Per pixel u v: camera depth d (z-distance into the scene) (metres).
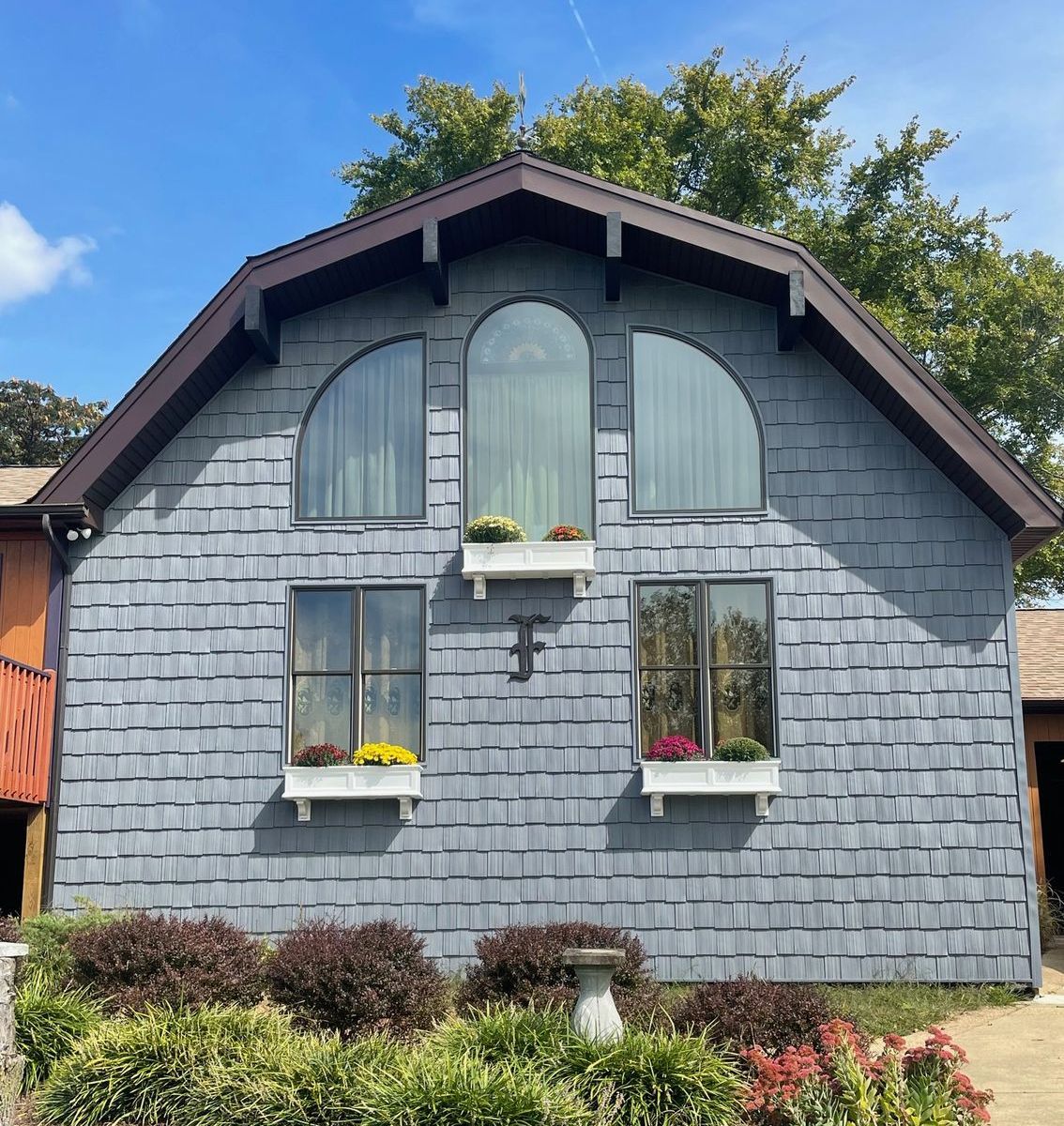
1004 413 25.94
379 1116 7.49
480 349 13.42
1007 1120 8.39
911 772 12.30
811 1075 7.55
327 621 12.91
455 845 12.38
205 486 13.16
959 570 12.59
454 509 13.01
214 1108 7.95
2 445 34.25
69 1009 9.09
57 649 12.80
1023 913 12.02
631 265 13.44
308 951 9.63
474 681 12.68
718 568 12.77
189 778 12.59
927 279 25.28
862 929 12.07
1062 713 15.22
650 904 12.20
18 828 15.05
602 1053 8.08
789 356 13.15
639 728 12.51
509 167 12.80
